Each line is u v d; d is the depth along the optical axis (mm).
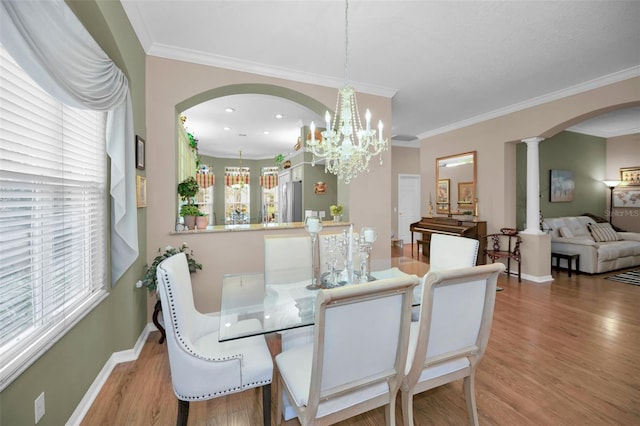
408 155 7402
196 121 5273
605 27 2424
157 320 2527
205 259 2924
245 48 2736
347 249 2232
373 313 1171
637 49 2781
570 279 4516
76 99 1354
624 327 2809
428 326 1297
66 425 1487
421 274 2326
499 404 1753
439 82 3520
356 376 1207
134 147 2125
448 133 5531
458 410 1717
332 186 6020
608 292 3875
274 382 1983
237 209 8914
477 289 1426
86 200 1798
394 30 2453
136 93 2361
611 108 3457
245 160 9008
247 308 1764
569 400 1786
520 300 3561
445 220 5348
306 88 3338
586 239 4988
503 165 4609
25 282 1229
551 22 2355
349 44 2672
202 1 2086
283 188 7438
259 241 3125
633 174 6102
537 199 4379
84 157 1780
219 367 1396
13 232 1155
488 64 3070
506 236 4621
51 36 1156
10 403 1079
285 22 2342
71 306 1604
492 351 2369
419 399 1820
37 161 1320
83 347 1684
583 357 2273
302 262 2637
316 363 1073
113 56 1980
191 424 1597
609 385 1928
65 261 1547
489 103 4289
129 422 1602
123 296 2217
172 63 2773
